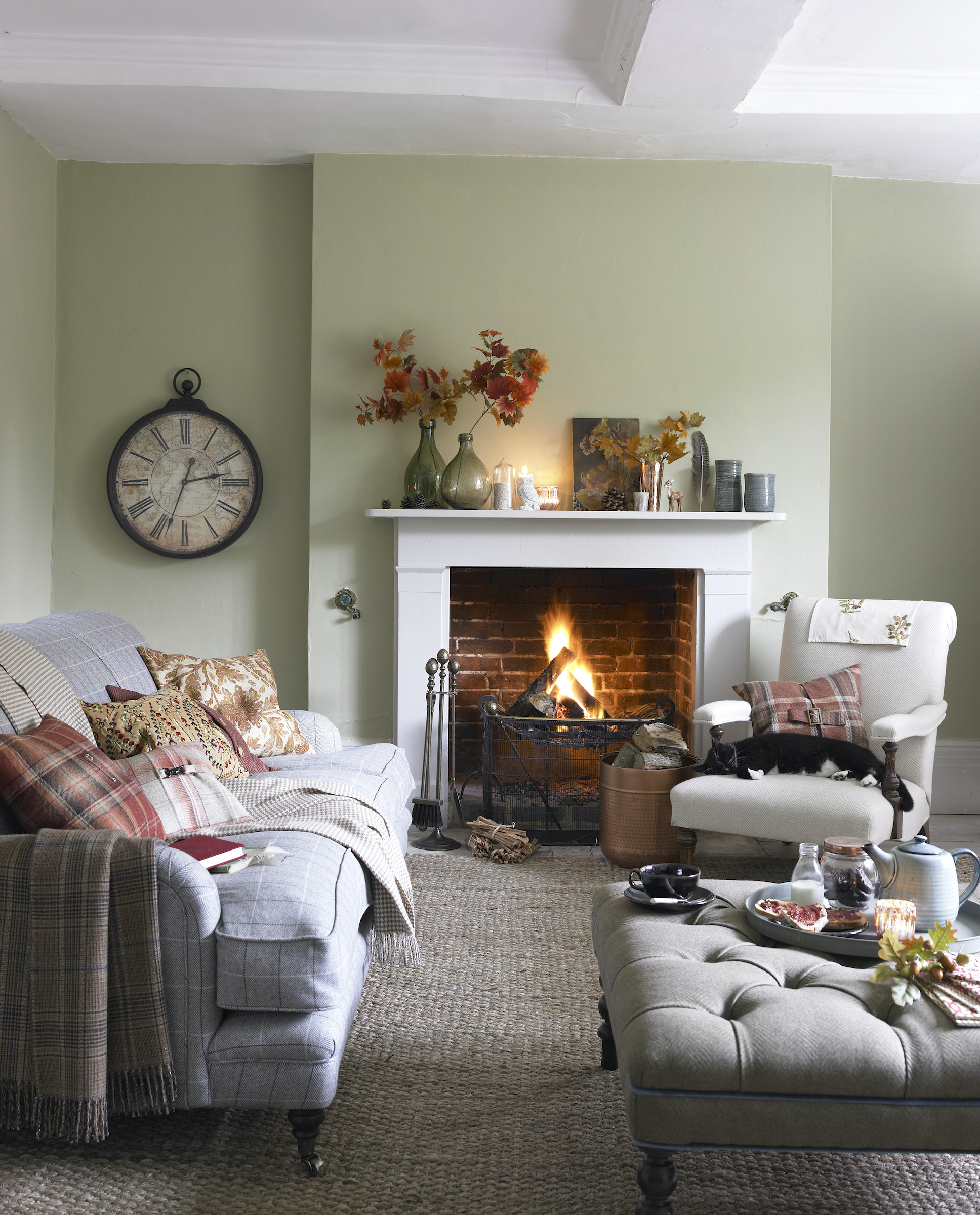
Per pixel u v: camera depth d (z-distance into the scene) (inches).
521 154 152.4
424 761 149.2
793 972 64.4
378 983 98.1
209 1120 73.8
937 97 136.6
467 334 153.9
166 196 158.1
